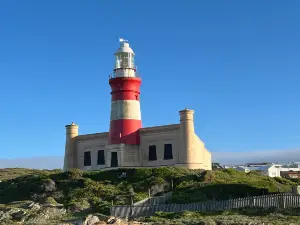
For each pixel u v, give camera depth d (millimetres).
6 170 95188
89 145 75438
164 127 67562
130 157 68562
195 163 64750
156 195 53844
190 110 65562
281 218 39219
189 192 52188
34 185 60500
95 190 56812
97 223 41188
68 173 62875
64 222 43562
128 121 69688
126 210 46188
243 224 36344
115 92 71062
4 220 46000
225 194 51469
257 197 45594
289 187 56188
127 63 72250
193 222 38125
